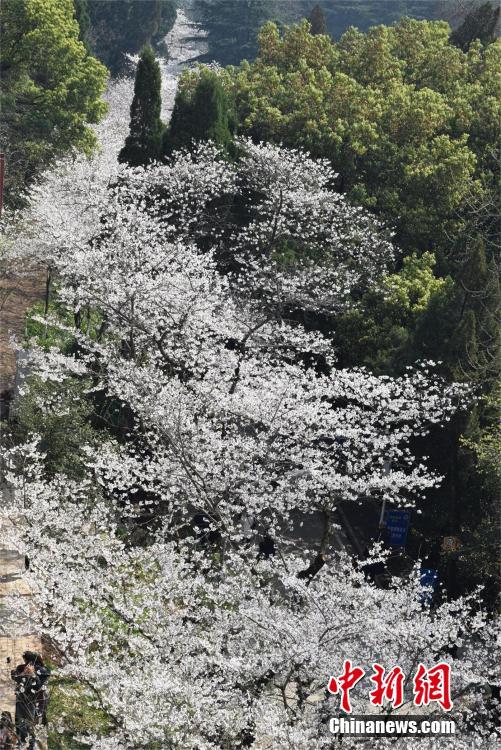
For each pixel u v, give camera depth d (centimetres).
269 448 1869
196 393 2036
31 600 1658
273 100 4059
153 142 3609
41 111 4462
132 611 1488
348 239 3334
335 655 1329
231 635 1440
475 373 2511
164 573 1548
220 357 2188
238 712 1342
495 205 3319
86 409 2308
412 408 2144
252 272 2867
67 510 1839
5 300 3434
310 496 2162
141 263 2431
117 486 1911
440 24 4791
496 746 1331
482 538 2200
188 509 2188
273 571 1612
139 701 1297
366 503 2844
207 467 1778
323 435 2034
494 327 2675
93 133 4609
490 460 2306
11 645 1762
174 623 1448
